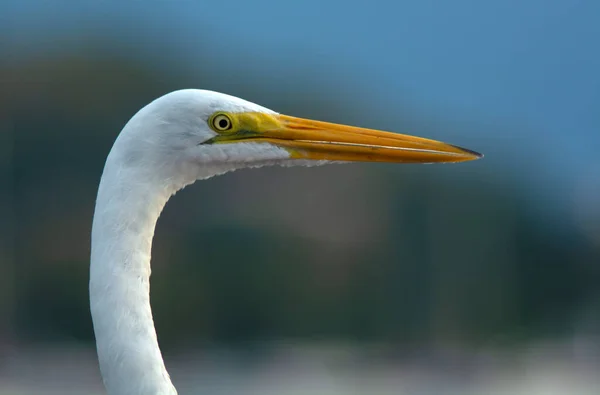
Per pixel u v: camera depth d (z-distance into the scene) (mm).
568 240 31469
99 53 29469
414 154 4762
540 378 25766
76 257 24469
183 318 24500
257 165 4621
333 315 26109
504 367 26844
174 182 4352
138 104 27688
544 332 29719
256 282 25125
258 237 25156
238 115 4496
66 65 28328
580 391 23906
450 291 28125
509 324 29109
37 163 25625
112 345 4047
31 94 27031
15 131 26000
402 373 25953
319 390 23641
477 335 27969
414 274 27891
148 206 4199
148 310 4129
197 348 24453
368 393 23344
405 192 28297
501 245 29828
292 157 4664
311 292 25672
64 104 26766
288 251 25391
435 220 28281
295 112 29797
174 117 4297
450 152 4781
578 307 30312
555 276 30438
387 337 26781
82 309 24125
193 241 24703
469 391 24297
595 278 30953
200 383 23562
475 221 29203
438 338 27312
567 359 27312
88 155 26141
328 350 25719
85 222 24984
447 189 29000
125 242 4117
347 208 26891
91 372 23031
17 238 24578
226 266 24781
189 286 24469
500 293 29078
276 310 25359
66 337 24016
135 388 4035
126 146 4199
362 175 27453
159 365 4082
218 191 25219
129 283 4098
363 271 26625
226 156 4465
